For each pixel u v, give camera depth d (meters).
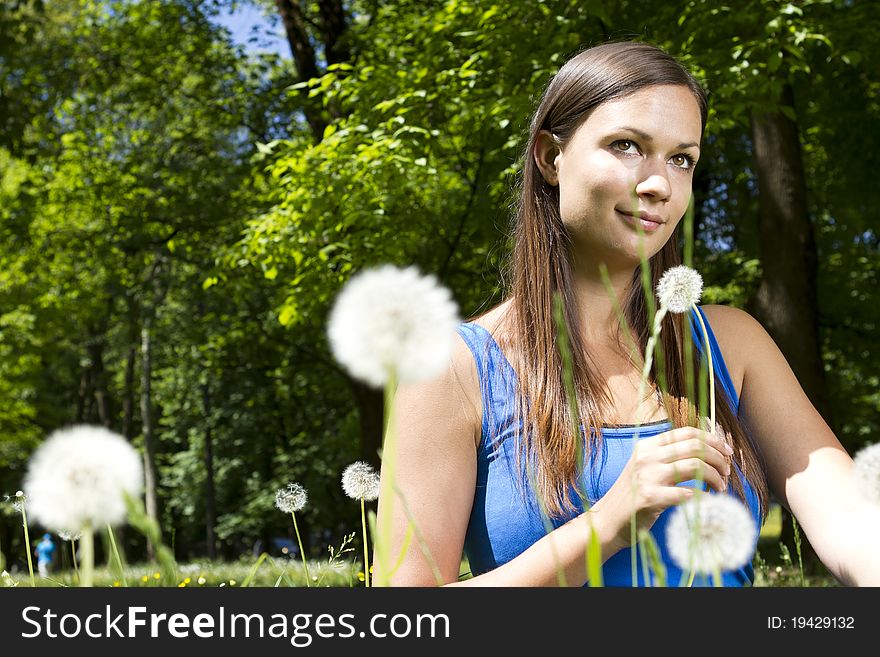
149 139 16.88
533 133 1.53
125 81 16.52
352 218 9.78
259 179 14.88
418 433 1.37
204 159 16.05
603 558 1.13
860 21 9.23
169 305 17.97
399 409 1.40
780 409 1.53
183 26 16.14
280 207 10.77
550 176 1.51
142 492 0.57
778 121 10.57
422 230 12.13
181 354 19.41
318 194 9.91
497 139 11.52
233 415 24.53
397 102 9.61
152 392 28.36
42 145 15.65
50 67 15.04
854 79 11.52
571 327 1.44
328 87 11.22
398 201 10.63
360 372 0.60
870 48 9.15
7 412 26.41
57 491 0.56
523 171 1.58
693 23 8.96
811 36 8.20
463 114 9.71
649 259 1.50
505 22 9.84
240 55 16.27
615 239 1.40
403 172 9.67
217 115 15.76
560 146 1.46
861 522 1.36
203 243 15.80
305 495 1.60
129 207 16.20
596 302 1.48
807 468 1.46
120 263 16.80
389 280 0.61
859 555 1.32
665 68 1.42
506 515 1.38
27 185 15.80
